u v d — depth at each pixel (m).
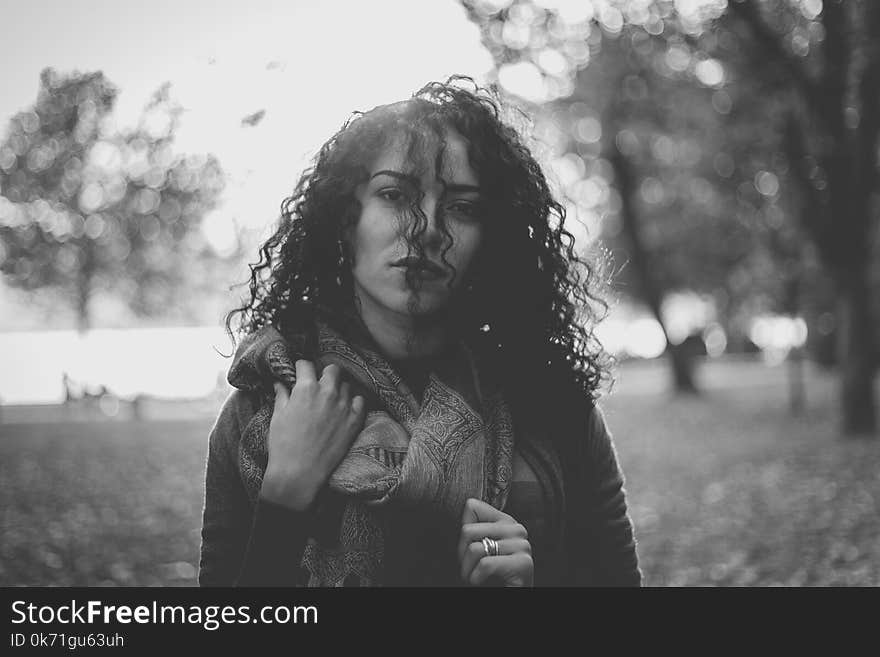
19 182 19.72
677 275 30.38
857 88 14.73
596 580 1.62
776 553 8.61
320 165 1.49
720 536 9.64
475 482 1.34
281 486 1.32
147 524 10.52
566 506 1.56
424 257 1.36
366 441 1.34
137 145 15.58
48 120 16.39
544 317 1.55
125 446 18.75
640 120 20.38
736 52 15.80
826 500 11.21
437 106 1.44
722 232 27.34
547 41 13.45
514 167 1.46
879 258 20.97
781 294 25.47
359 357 1.40
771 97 16.22
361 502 1.34
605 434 1.62
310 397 1.35
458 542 1.33
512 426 1.45
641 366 58.00
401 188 1.38
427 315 1.39
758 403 27.94
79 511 11.39
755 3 14.41
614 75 18.77
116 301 28.81
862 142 15.03
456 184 1.39
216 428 1.48
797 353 23.30
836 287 16.48
